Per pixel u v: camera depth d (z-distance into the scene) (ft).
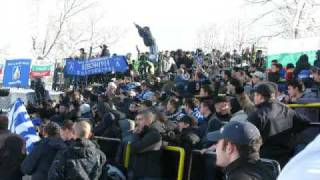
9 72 47.14
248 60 67.97
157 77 53.31
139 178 18.79
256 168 8.02
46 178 17.75
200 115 24.77
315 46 49.57
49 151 17.95
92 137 19.04
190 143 18.72
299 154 4.53
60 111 33.63
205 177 17.57
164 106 32.12
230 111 21.07
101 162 16.55
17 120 24.64
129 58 67.51
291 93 23.08
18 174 19.12
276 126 15.12
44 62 59.47
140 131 19.30
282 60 51.67
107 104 28.63
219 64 65.82
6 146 19.03
